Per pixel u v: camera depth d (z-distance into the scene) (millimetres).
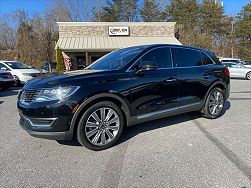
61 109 3670
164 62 4855
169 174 3250
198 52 5582
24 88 4070
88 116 3910
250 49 41375
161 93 4668
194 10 42812
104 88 3975
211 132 4852
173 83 4828
